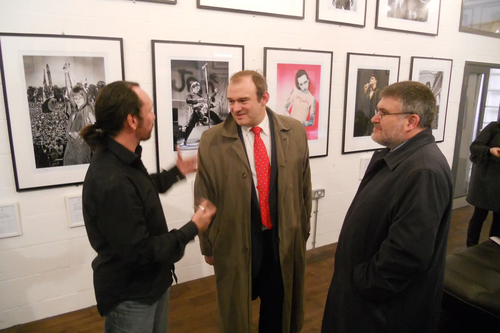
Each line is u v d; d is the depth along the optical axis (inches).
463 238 132.8
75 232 84.7
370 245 51.3
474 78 158.4
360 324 51.7
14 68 72.2
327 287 99.5
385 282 46.5
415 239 44.2
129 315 48.4
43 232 81.2
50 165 79.0
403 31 125.4
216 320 84.6
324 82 113.0
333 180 123.8
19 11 71.2
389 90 51.5
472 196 111.6
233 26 95.0
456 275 74.2
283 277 63.6
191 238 48.2
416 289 49.0
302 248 68.7
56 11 74.4
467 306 67.1
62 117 78.3
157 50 85.3
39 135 76.7
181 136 92.3
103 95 43.8
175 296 94.7
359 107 122.5
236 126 62.4
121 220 42.3
